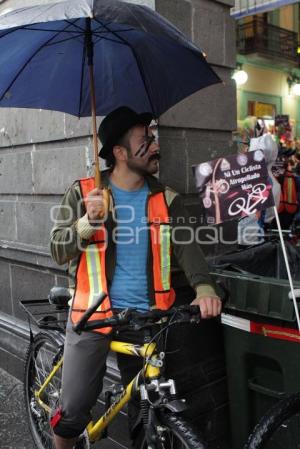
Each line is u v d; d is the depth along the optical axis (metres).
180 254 2.16
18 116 3.90
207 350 2.92
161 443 1.79
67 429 2.14
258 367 2.46
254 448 1.78
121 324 1.83
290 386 2.27
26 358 2.96
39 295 3.93
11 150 4.08
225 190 2.26
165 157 2.91
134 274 2.13
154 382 1.83
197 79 2.26
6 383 3.92
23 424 3.30
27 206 3.93
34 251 3.81
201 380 2.86
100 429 2.24
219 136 3.25
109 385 3.03
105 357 2.16
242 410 2.52
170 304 2.19
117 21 1.64
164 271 2.14
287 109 15.55
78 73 2.37
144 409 1.84
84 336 2.09
